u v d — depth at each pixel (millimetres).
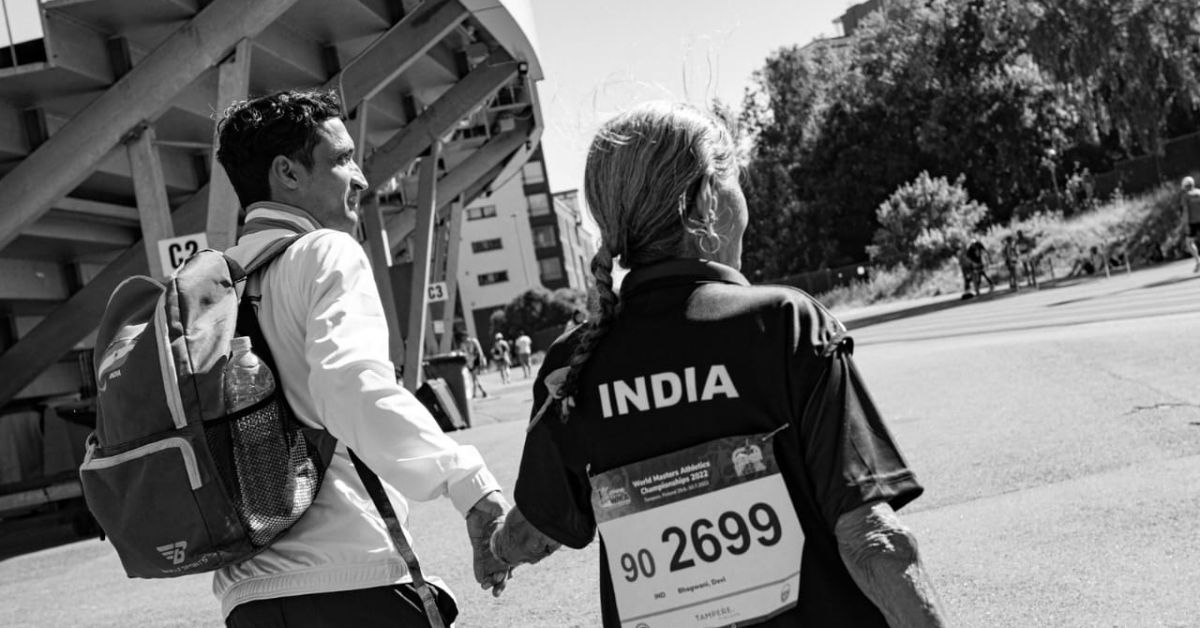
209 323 2348
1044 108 53406
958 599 4703
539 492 1962
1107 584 4609
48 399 18016
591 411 1872
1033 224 42844
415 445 2275
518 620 5461
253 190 2678
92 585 8859
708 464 1779
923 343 18469
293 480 2307
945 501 6496
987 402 9938
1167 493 5848
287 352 2420
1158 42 39562
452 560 7336
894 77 61094
